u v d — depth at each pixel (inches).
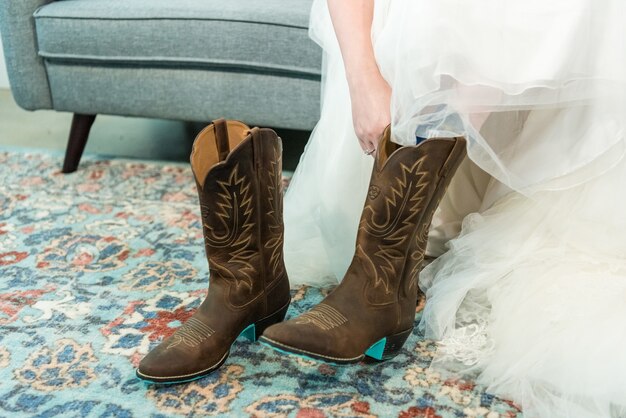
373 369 40.6
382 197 38.3
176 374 38.1
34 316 46.8
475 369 40.2
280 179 41.7
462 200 51.7
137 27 69.4
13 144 88.3
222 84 69.9
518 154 43.9
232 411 36.7
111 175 75.6
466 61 35.5
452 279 44.8
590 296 39.6
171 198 69.1
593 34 37.1
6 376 40.1
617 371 36.2
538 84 35.9
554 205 43.8
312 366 40.8
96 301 48.9
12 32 73.4
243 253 40.3
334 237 48.5
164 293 49.9
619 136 39.2
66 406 37.3
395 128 37.5
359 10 42.8
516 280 42.5
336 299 39.9
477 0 35.4
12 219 63.9
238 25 66.7
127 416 36.4
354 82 40.3
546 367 37.6
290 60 66.7
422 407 37.0
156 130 94.8
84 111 74.5
